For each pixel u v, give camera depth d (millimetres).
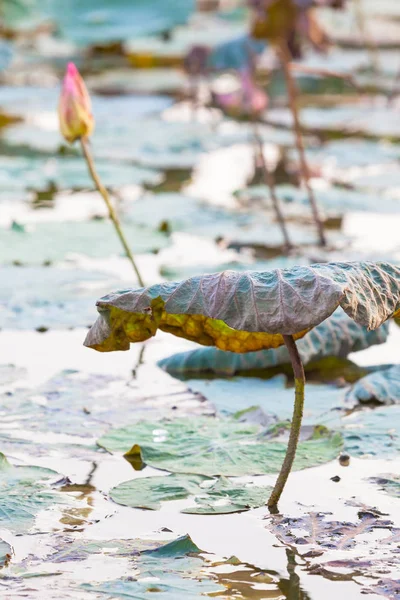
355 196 9078
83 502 3721
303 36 8914
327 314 3188
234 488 3848
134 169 9984
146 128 12219
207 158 10883
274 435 4363
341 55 17812
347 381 5141
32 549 3332
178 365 5250
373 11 22688
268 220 8328
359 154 10961
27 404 4707
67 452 4207
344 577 3191
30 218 8227
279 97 14703
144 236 7449
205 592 3059
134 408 4699
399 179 9836
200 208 8648
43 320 5770
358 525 3559
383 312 3367
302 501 3760
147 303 3383
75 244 7195
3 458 4004
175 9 16547
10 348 5484
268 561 3285
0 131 12039
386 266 3535
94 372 5180
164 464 4078
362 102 14328
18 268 6672
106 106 13703
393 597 3066
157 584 3098
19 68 16594
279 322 3238
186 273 6617
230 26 20609
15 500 3693
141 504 3705
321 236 7703
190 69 12422
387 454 4215
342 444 4277
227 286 3342
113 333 3529
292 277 3324
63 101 5637
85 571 3184
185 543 3328
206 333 3750
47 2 16922
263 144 11602
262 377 5184
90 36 16219
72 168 10000
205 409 4715
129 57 17469
